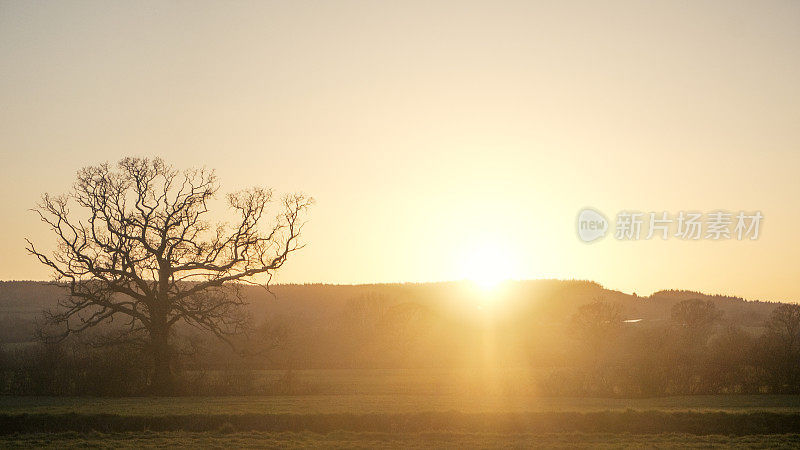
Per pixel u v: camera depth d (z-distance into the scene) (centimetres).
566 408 4688
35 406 4856
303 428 4322
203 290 6406
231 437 3994
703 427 4347
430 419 4394
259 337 8762
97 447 3678
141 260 6188
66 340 6738
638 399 5388
